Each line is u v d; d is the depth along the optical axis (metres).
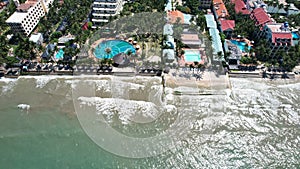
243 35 134.25
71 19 141.88
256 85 112.12
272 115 97.19
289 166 80.38
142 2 153.88
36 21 144.25
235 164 81.12
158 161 81.44
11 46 129.75
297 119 95.81
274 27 125.31
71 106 99.12
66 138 87.31
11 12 148.62
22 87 108.44
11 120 93.44
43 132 89.19
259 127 92.44
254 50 123.06
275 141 87.56
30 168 79.31
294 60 117.38
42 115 95.38
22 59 120.44
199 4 157.62
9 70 116.75
